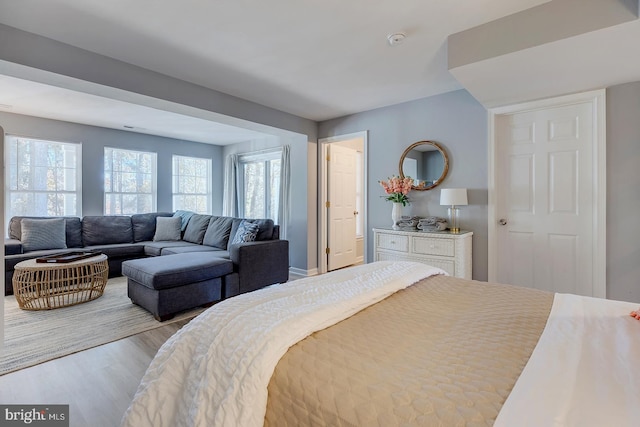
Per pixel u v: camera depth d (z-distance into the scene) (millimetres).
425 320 1163
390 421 668
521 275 3037
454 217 3311
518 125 3035
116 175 5273
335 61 2676
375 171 4043
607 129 2562
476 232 3238
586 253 2711
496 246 3137
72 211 4805
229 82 3143
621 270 2543
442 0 1856
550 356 883
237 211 6195
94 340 2467
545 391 720
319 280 1584
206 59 2646
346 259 5258
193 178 6293
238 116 3594
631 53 1994
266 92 3422
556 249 2861
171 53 2541
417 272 1771
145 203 5637
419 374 797
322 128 4660
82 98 3594
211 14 2021
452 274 2979
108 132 5090
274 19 2070
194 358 1034
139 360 2182
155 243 4809
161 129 5184
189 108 3205
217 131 5332
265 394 857
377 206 4043
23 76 2400
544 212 2914
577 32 1797
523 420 626
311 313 1100
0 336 1662
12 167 4312
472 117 3252
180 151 6012
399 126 3807
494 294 1496
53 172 4645
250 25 2143
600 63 2137
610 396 706
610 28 1722
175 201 6000
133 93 2770
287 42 2361
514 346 954
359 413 707
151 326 2746
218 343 1011
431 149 3551
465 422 631
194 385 975
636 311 1204
